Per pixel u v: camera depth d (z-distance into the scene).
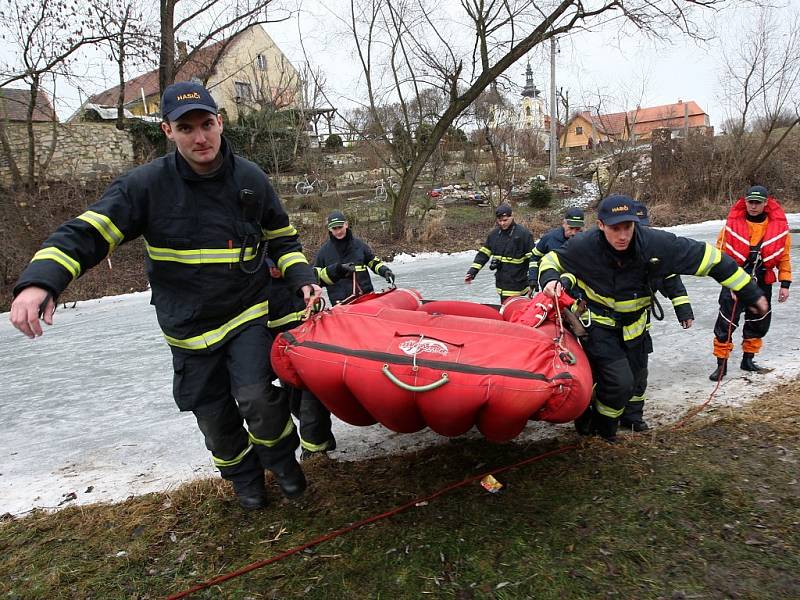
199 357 2.97
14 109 23.75
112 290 14.76
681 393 4.63
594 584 2.43
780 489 2.99
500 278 7.25
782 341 5.86
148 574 2.77
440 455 3.75
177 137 2.64
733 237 4.92
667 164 24.28
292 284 3.14
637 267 3.52
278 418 3.03
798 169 24.38
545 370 2.64
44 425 5.18
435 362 2.67
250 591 2.57
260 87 29.50
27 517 3.42
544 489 3.20
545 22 18.03
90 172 20.25
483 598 2.40
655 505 2.93
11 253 15.23
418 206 22.64
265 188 2.99
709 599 2.30
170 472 3.93
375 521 3.01
